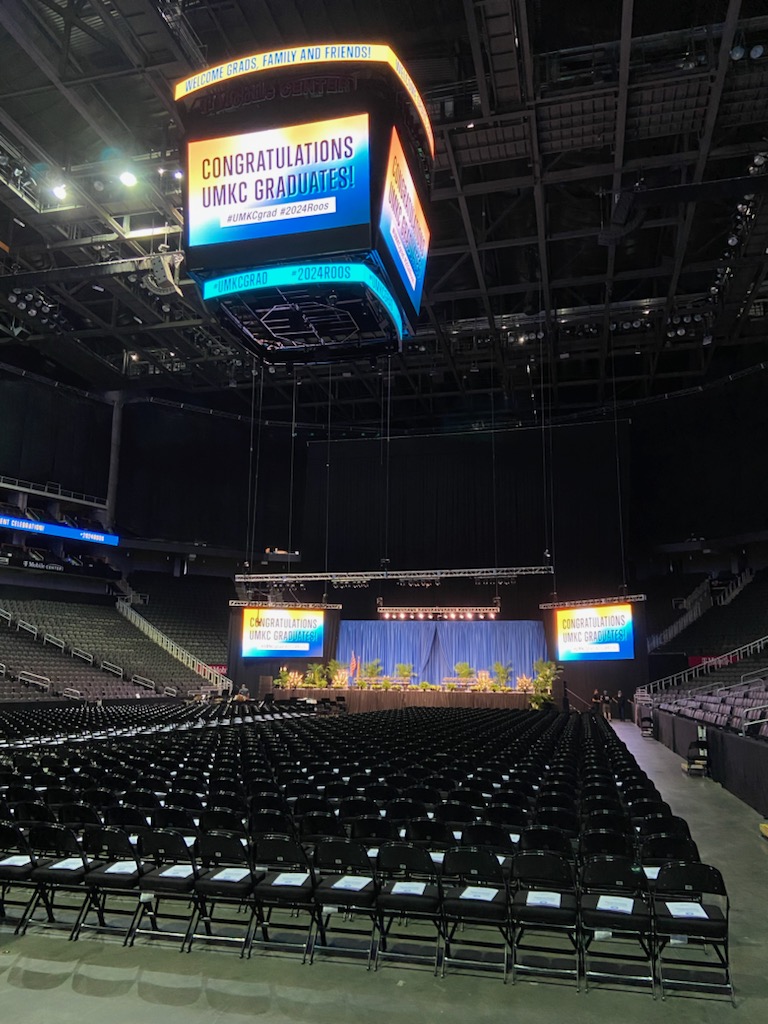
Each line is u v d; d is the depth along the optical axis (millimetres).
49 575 33594
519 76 15266
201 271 10672
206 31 15648
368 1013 4211
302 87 10289
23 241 23766
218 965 4840
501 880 4820
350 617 33656
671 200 16672
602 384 32594
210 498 36844
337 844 5102
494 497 33031
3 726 15375
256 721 20328
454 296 24719
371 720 18484
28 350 32875
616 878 4555
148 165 18625
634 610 26219
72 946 5145
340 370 32719
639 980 4602
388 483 34406
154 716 19484
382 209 10094
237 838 5098
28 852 5355
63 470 32844
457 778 8930
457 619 31734
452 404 38312
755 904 6188
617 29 15844
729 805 10930
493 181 18797
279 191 10281
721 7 15094
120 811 6258
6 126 17422
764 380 29656
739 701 18500
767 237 20703
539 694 25688
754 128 18141
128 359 34156
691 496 32125
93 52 16266
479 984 4598
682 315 26344
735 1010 4273
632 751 17859
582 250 22688
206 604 38000
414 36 15797
